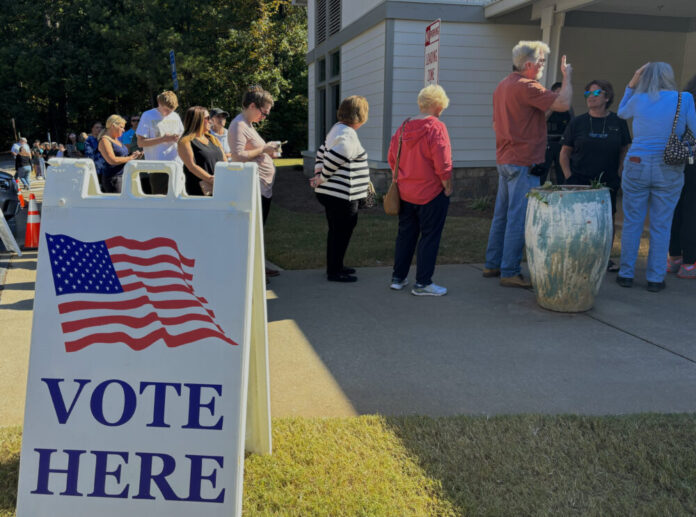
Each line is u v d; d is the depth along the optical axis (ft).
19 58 101.50
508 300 15.99
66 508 6.52
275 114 104.37
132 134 28.22
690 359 11.84
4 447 8.62
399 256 17.03
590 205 13.87
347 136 16.63
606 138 17.61
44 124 123.95
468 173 36.88
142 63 85.46
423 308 15.37
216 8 84.64
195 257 6.73
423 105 15.65
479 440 8.68
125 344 6.72
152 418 6.61
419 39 34.99
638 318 14.32
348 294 16.74
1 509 7.18
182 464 6.54
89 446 6.59
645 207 16.49
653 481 7.69
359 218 30.73
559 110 15.75
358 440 8.75
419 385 10.79
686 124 15.49
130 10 90.33
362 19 38.52
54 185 6.81
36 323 6.72
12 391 10.64
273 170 17.24
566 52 40.96
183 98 87.66
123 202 6.79
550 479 7.75
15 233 29.53
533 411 9.73
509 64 36.37
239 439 6.54
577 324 13.98
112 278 6.75
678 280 17.88
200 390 6.63
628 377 11.03
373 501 7.34
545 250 14.24
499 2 33.12
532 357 12.03
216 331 6.68
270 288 17.46
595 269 14.24
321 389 10.66
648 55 42.34
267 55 88.48
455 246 23.12
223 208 6.76
